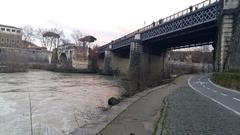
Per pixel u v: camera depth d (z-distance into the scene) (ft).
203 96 81.87
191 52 455.22
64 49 474.08
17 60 434.30
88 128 39.86
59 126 62.08
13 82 187.11
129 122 43.09
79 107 89.10
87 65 438.81
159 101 70.85
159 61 289.33
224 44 143.54
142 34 259.19
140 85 131.95
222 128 38.70
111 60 368.89
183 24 188.85
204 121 43.24
